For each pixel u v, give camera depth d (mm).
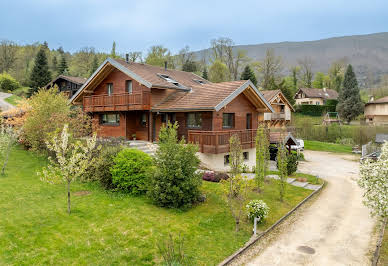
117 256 6832
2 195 9977
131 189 11156
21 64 63969
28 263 6230
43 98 17078
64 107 17656
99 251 6969
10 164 14609
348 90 45844
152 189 10102
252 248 8086
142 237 7828
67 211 9023
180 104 17328
